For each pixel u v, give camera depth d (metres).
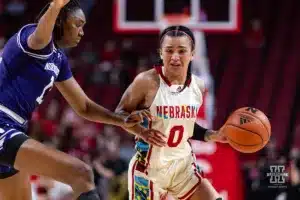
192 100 6.91
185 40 6.77
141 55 22.64
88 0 25.70
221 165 10.67
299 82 22.30
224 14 20.53
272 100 21.44
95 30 24.75
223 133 6.95
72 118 16.86
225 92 21.86
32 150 5.82
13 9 24.91
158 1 15.12
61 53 6.46
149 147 6.93
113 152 12.83
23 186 6.68
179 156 7.00
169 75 6.83
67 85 6.69
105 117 6.79
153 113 6.82
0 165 6.46
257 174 10.57
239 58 23.56
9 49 6.10
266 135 6.76
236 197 10.63
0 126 5.98
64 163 5.78
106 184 12.38
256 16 25.44
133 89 6.84
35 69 6.07
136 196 7.09
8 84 6.09
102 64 21.75
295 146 18.86
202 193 7.04
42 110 19.64
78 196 5.73
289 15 25.52
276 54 23.83
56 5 5.65
